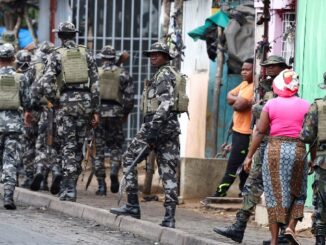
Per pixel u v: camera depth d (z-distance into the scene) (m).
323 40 25.75
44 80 28.17
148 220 25.61
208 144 35.28
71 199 28.53
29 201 30.23
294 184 20.98
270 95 23.23
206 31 34.22
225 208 28.78
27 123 28.44
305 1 26.66
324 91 25.56
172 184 23.81
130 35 42.38
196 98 36.69
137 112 42.25
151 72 42.25
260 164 22.41
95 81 28.52
